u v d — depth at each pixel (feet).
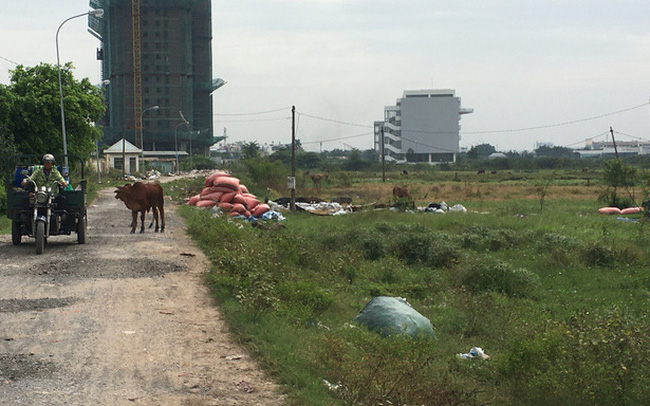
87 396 20.42
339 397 21.80
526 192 191.01
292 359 25.09
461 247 74.38
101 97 144.97
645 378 24.54
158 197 66.49
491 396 25.40
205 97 615.16
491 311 42.06
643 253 66.85
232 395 21.08
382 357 25.49
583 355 25.82
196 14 605.31
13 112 124.67
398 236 73.97
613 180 141.79
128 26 560.20
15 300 33.88
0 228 70.69
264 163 189.16
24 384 21.36
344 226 89.81
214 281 39.40
